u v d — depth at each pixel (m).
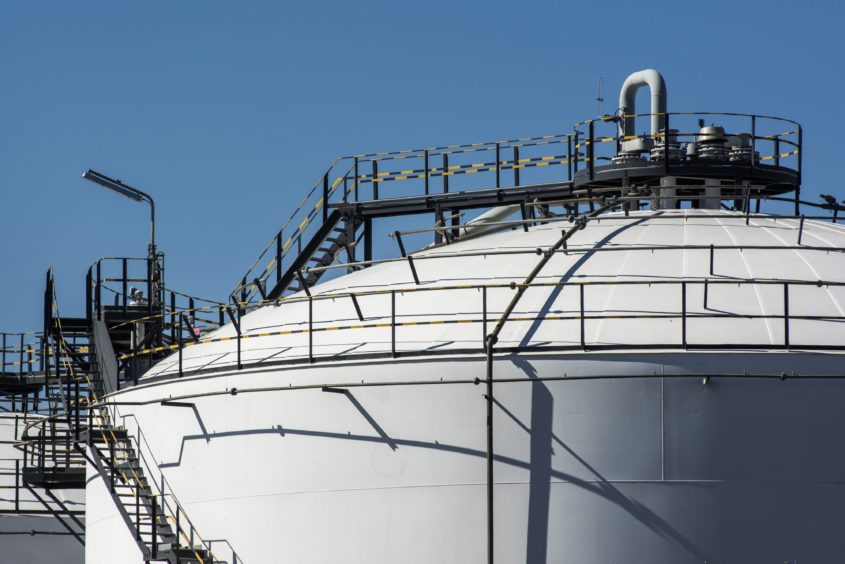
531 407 35.97
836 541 34.91
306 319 42.00
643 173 45.56
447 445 36.44
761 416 35.31
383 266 44.91
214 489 39.91
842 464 35.22
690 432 35.31
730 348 35.84
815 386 35.47
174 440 41.34
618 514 35.16
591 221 43.72
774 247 39.47
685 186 43.78
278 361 39.56
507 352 36.50
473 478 36.09
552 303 38.19
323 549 37.38
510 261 41.09
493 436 36.09
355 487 37.25
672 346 35.94
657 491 35.16
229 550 39.19
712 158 45.38
